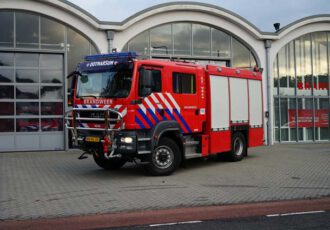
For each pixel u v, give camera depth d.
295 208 7.70
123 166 13.00
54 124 16.67
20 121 16.27
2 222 6.72
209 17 19.09
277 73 21.19
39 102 16.52
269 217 7.02
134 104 10.30
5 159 14.36
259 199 8.34
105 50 17.25
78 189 9.29
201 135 12.39
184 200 8.21
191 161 14.19
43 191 9.09
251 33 19.97
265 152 17.06
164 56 18.45
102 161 12.01
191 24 19.02
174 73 11.52
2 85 16.11
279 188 9.44
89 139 10.57
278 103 21.20
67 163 13.52
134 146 10.29
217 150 12.97
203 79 12.59
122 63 10.38
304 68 21.84
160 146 10.99
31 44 16.41
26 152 16.22
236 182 10.16
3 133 16.05
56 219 6.90
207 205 7.85
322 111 22.25
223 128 13.30
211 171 11.91
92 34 17.05
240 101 14.27
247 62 20.34
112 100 10.40
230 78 13.81
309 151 17.42
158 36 18.36
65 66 16.75
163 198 8.36
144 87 10.47
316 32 22.12
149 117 10.68
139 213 7.27
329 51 22.50
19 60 16.33
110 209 7.50
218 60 19.70
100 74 10.81
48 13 16.39
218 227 6.40
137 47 17.97
